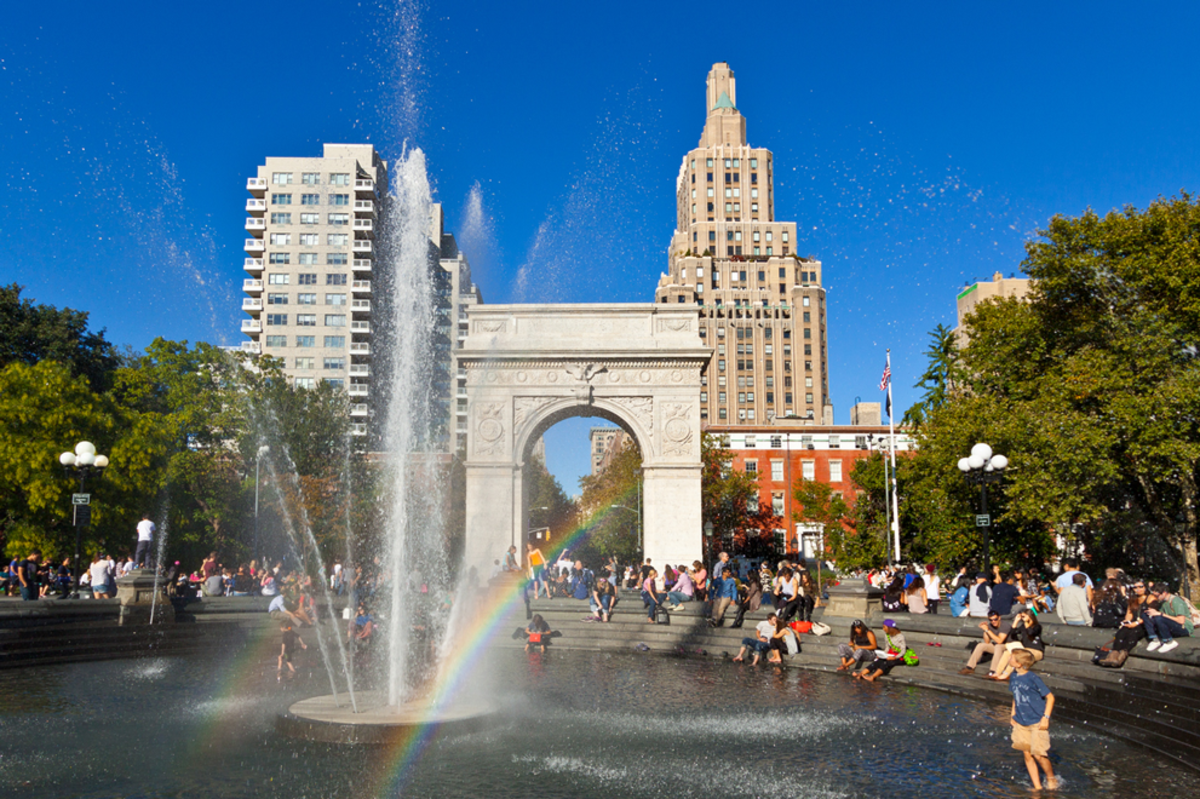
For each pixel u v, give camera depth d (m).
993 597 26.59
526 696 23.03
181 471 60.88
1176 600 21.61
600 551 97.75
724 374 161.25
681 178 181.75
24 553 51.59
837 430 107.19
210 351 66.88
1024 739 14.66
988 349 54.81
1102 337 47.25
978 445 35.47
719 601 34.53
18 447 52.44
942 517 57.34
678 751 16.97
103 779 14.79
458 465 81.31
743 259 164.62
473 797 13.90
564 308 59.88
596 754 16.66
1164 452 41.12
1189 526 46.22
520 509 57.81
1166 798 13.95
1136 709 18.81
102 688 23.64
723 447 93.62
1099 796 14.09
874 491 73.69
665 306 59.69
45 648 28.39
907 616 30.17
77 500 37.62
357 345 99.75
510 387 58.84
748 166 172.38
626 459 96.19
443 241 96.69
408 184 26.38
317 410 72.56
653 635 35.16
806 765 16.03
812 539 96.56
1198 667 18.73
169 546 61.28
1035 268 51.28
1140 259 45.94
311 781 14.73
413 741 17.30
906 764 16.11
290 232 101.44
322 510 66.81
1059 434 43.78
